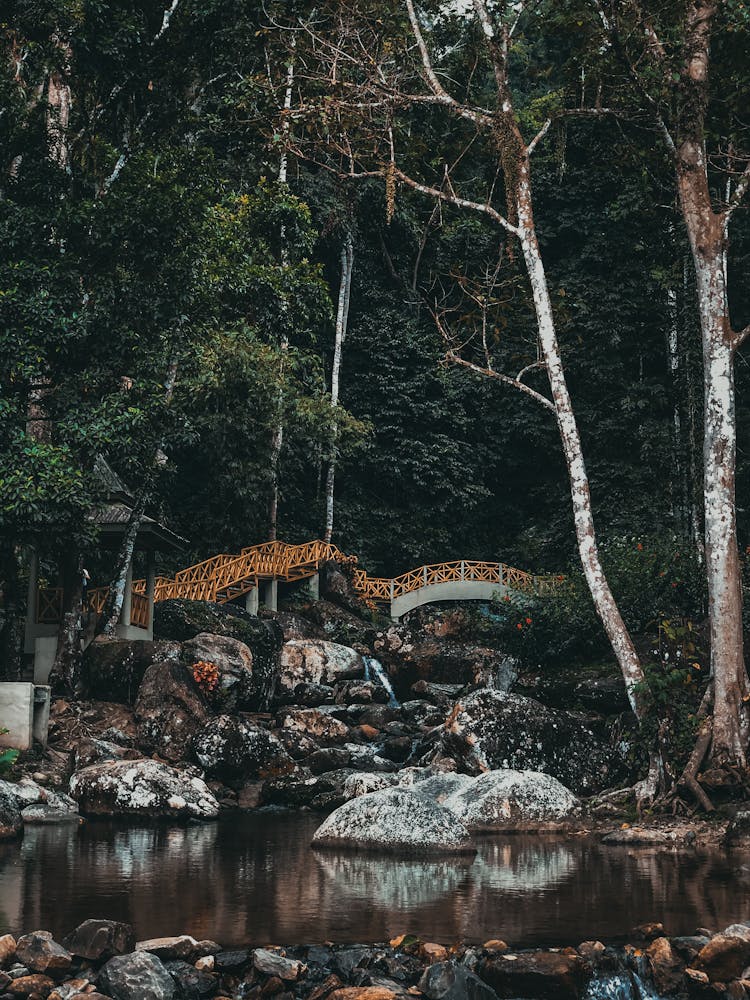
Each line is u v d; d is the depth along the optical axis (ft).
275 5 53.01
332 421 105.81
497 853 34.09
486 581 115.85
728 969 19.47
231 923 21.84
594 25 47.70
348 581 111.55
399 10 53.31
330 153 55.88
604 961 19.22
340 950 19.63
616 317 117.80
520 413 130.21
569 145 97.04
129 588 71.36
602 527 115.55
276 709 74.38
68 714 59.72
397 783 46.60
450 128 58.23
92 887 26.14
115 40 61.31
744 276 98.94
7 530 55.26
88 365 58.65
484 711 51.19
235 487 109.29
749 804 40.22
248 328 84.99
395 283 133.59
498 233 98.32
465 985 17.95
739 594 44.01
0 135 60.85
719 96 49.98
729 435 44.68
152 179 58.70
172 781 44.96
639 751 44.68
